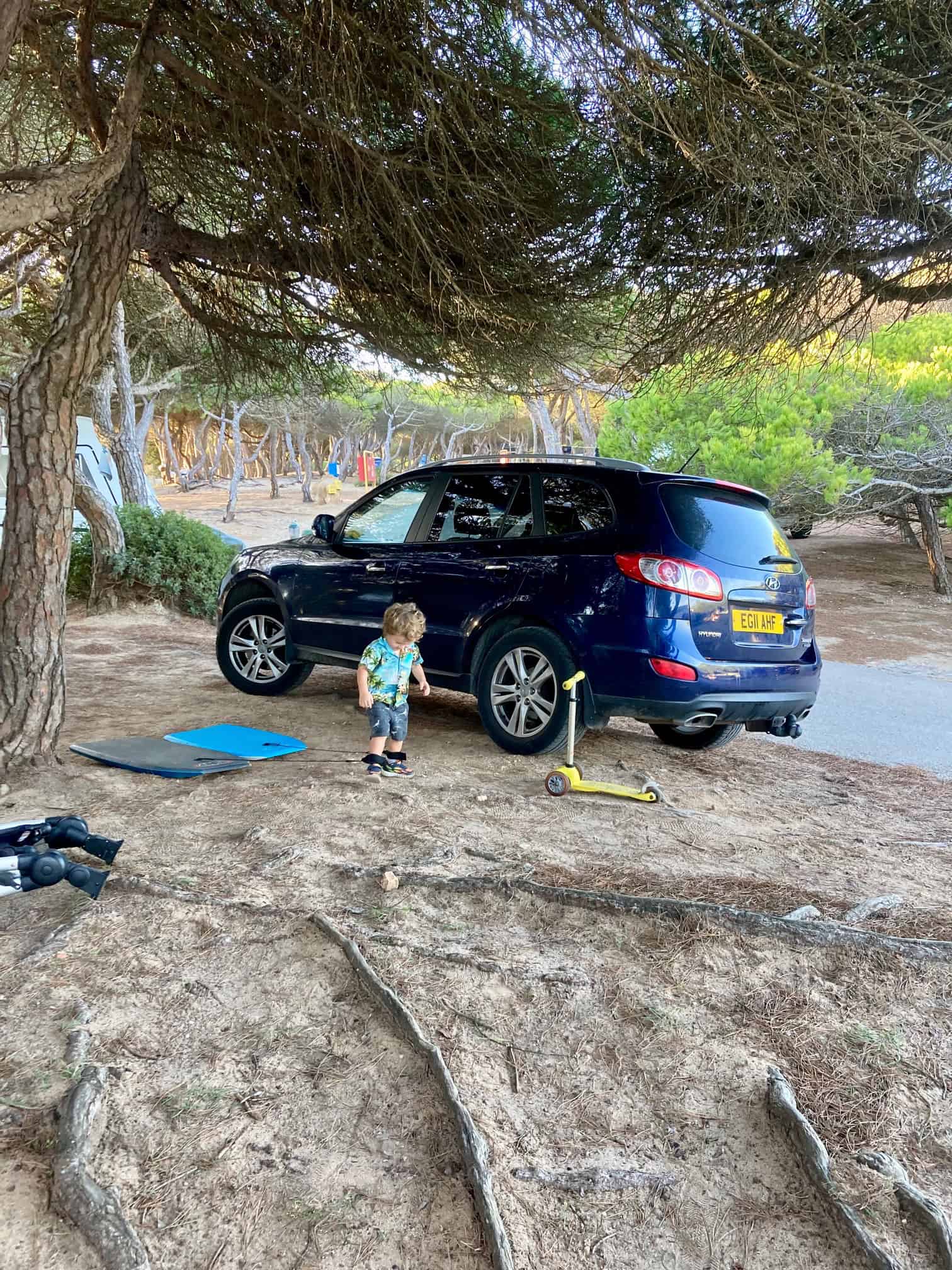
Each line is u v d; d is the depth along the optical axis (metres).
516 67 4.47
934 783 6.21
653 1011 2.62
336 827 3.98
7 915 3.08
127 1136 2.04
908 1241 1.87
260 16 4.63
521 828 4.14
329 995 2.64
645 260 5.70
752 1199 2.00
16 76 5.75
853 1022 2.62
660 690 4.83
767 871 3.80
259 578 7.02
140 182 5.06
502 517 5.69
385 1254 1.80
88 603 13.02
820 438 17.03
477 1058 2.40
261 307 6.99
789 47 4.36
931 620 16.11
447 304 5.81
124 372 15.20
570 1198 1.96
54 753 4.79
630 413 18.12
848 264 5.39
